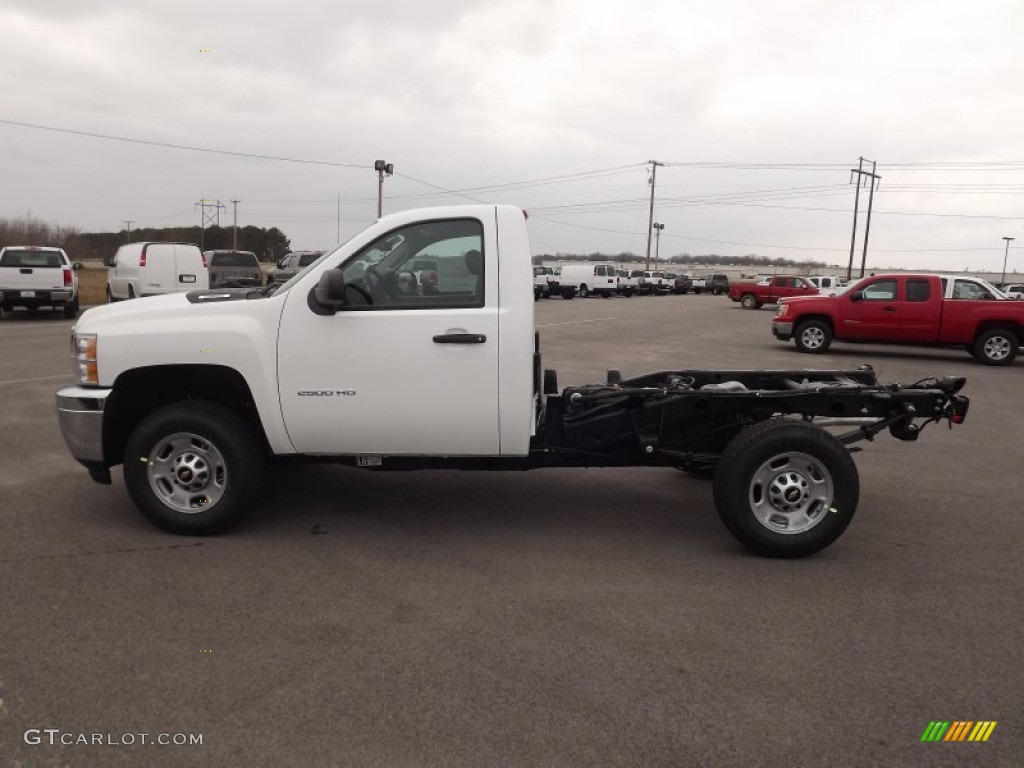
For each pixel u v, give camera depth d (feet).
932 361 56.34
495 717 10.14
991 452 26.53
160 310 16.30
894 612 13.43
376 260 15.94
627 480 21.85
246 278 97.45
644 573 15.06
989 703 10.64
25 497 19.22
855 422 17.42
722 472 15.76
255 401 16.01
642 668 11.42
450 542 16.63
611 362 49.03
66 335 56.90
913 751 9.57
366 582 14.40
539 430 17.04
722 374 19.38
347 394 15.81
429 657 11.64
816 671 11.42
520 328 15.53
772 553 15.80
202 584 14.16
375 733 9.76
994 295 55.36
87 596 13.57
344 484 20.94
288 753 9.36
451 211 15.79
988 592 14.35
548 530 17.52
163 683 10.82
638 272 197.06
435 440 15.98
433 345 15.56
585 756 9.37
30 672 11.06
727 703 10.54
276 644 11.96
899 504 20.13
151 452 16.28
